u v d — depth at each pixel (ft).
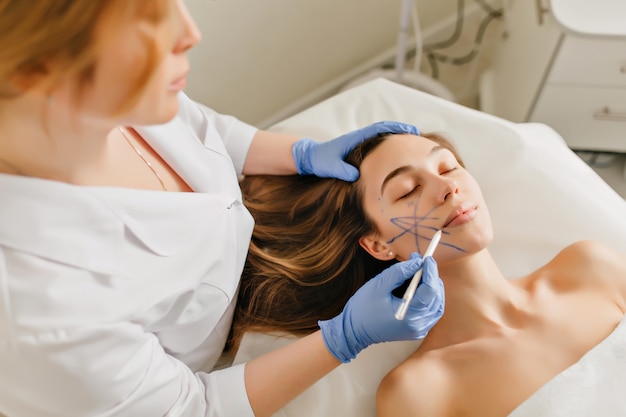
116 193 1.84
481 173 3.35
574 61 3.59
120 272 1.86
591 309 2.67
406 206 2.71
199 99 4.53
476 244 2.63
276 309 2.96
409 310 2.26
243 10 4.20
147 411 1.95
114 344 1.77
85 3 1.10
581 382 2.35
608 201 3.24
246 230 2.68
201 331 2.38
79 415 1.81
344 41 5.32
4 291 1.57
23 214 1.61
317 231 3.06
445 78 5.95
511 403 2.42
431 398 2.48
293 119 3.69
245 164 3.28
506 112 4.83
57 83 1.27
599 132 4.28
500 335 2.64
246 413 2.31
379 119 3.62
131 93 1.38
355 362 2.79
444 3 5.74
